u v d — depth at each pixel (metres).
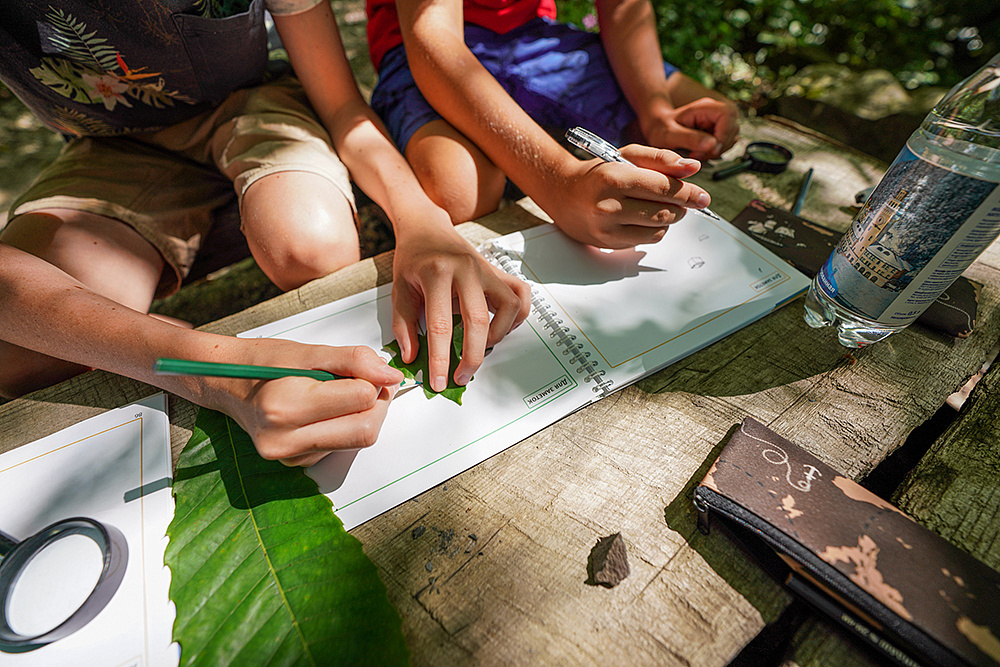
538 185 0.79
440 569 0.45
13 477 0.52
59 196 0.85
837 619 0.39
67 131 1.01
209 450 0.53
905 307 0.53
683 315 0.66
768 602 0.41
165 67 0.93
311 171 0.84
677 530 0.46
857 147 1.17
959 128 0.48
